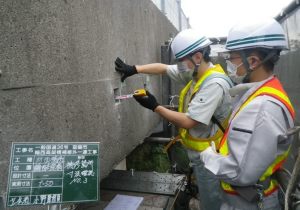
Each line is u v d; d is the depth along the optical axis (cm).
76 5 184
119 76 263
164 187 255
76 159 138
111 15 242
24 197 127
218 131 246
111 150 243
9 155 132
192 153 260
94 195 138
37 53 148
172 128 441
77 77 187
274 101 141
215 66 247
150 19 387
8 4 129
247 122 143
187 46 235
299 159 124
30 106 144
